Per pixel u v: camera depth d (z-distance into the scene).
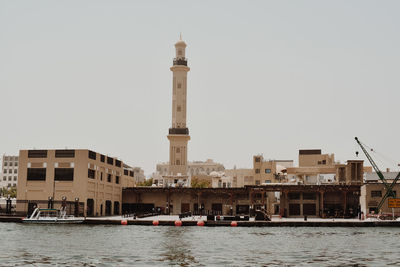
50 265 45.88
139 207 149.50
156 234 79.69
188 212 134.75
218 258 51.56
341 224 102.12
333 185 130.12
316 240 71.69
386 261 50.34
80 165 119.94
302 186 131.25
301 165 190.00
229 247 61.56
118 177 145.50
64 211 106.50
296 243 67.12
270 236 77.94
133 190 147.62
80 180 119.50
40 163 122.25
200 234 80.81
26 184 122.25
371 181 144.88
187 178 173.88
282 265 47.19
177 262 48.62
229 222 101.69
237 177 193.25
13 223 101.31
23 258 49.94
